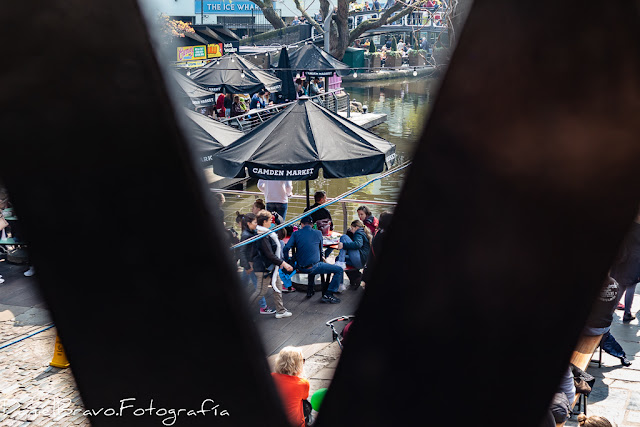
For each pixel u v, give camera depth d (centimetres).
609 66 66
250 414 86
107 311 83
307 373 630
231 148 1029
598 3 65
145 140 78
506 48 69
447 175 73
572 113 67
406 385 81
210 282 83
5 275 866
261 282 782
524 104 69
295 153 985
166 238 81
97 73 75
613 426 505
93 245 80
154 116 78
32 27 73
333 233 994
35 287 83
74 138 76
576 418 544
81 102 75
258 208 904
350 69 2542
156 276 82
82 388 87
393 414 82
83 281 82
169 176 80
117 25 75
